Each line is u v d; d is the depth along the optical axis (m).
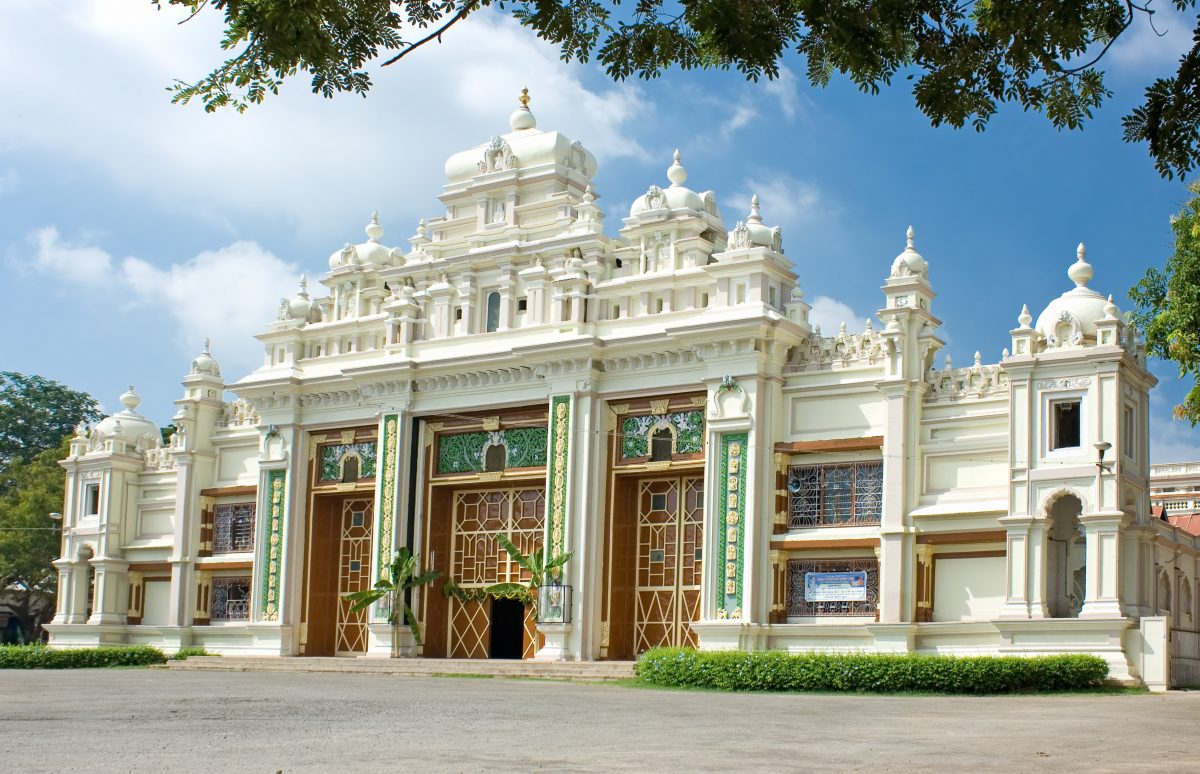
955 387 30.28
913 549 29.88
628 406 34.25
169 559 42.34
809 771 11.34
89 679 28.03
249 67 11.01
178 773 10.57
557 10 11.43
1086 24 11.34
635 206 35.84
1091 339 28.50
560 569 33.69
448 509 37.81
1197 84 11.12
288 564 39.19
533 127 40.28
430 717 16.92
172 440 43.97
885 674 25.27
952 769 11.60
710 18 10.93
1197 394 27.48
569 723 16.25
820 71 12.28
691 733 15.02
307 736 14.00
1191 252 27.31
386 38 11.47
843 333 31.84
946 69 11.83
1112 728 16.25
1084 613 26.97
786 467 32.03
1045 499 27.98
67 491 45.72
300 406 39.97
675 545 33.84
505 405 35.88
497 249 37.12
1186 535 31.58
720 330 31.84
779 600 31.50
